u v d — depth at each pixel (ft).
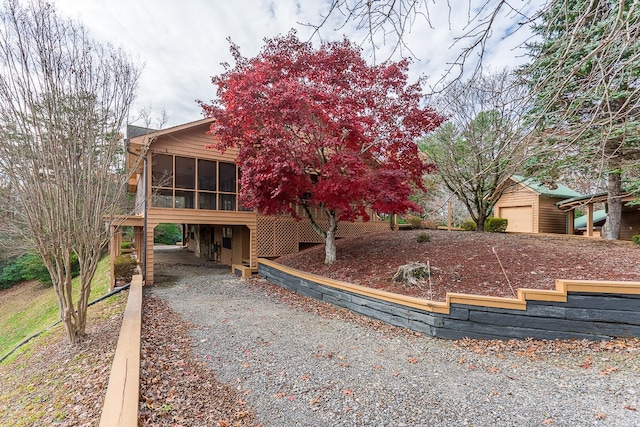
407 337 14.66
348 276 22.08
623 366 10.79
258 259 33.73
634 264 16.49
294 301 22.24
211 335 15.08
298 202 26.27
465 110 27.12
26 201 14.12
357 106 23.47
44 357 15.12
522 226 44.37
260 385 10.25
